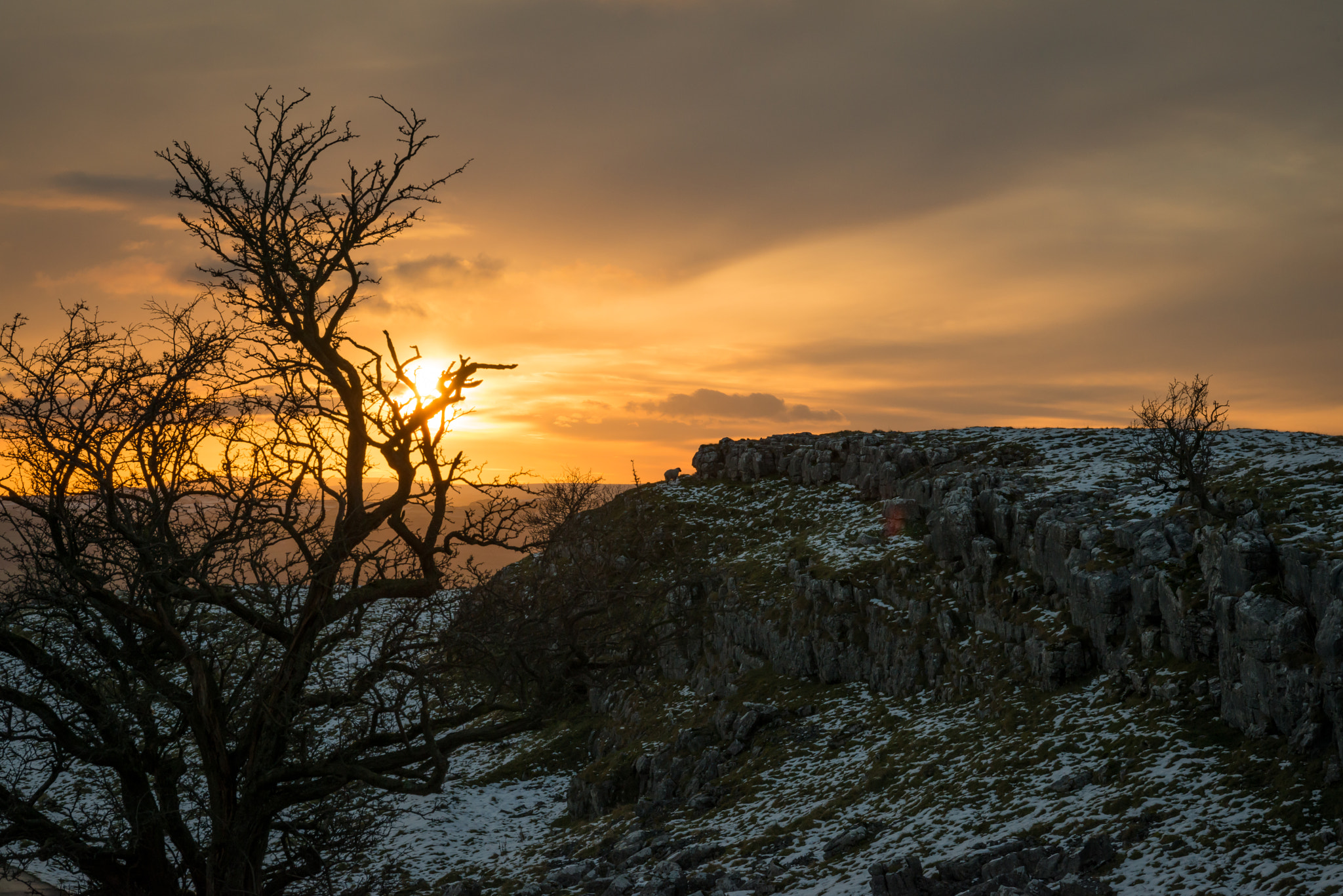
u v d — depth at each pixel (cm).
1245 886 1638
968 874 1967
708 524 5612
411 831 3547
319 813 1694
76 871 1622
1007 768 2506
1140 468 4094
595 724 4459
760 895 2258
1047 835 2050
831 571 4069
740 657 4075
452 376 1416
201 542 1435
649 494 6325
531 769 4212
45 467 1431
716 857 2620
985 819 2278
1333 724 1945
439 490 1434
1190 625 2527
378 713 1509
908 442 5672
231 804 1466
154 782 1608
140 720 1538
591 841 3156
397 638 1483
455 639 1462
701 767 3416
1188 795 2022
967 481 4262
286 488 1373
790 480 6138
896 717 3231
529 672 1484
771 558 4656
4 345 1354
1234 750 2139
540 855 3161
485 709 1545
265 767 1459
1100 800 2147
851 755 3098
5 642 1438
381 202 1459
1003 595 3328
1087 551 3034
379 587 1466
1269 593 2214
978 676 3134
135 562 1408
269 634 1467
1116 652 2775
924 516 4459
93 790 2431
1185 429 3412
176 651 1477
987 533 3666
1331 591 2050
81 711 1611
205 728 1461
